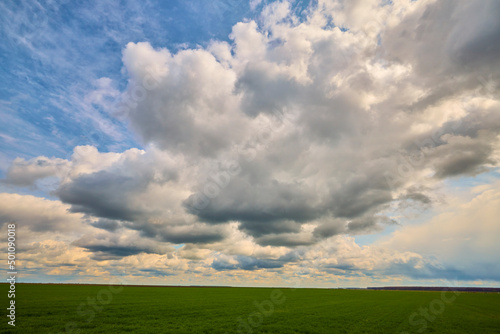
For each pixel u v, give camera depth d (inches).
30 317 1156.5
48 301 1831.9
